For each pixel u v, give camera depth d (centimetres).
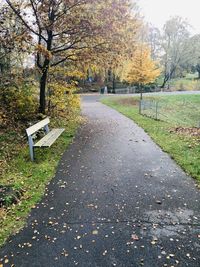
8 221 480
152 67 3000
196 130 1195
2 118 1195
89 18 1191
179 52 5638
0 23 1184
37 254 394
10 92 1345
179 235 428
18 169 745
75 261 377
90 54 1322
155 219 475
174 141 979
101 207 521
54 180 659
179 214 490
